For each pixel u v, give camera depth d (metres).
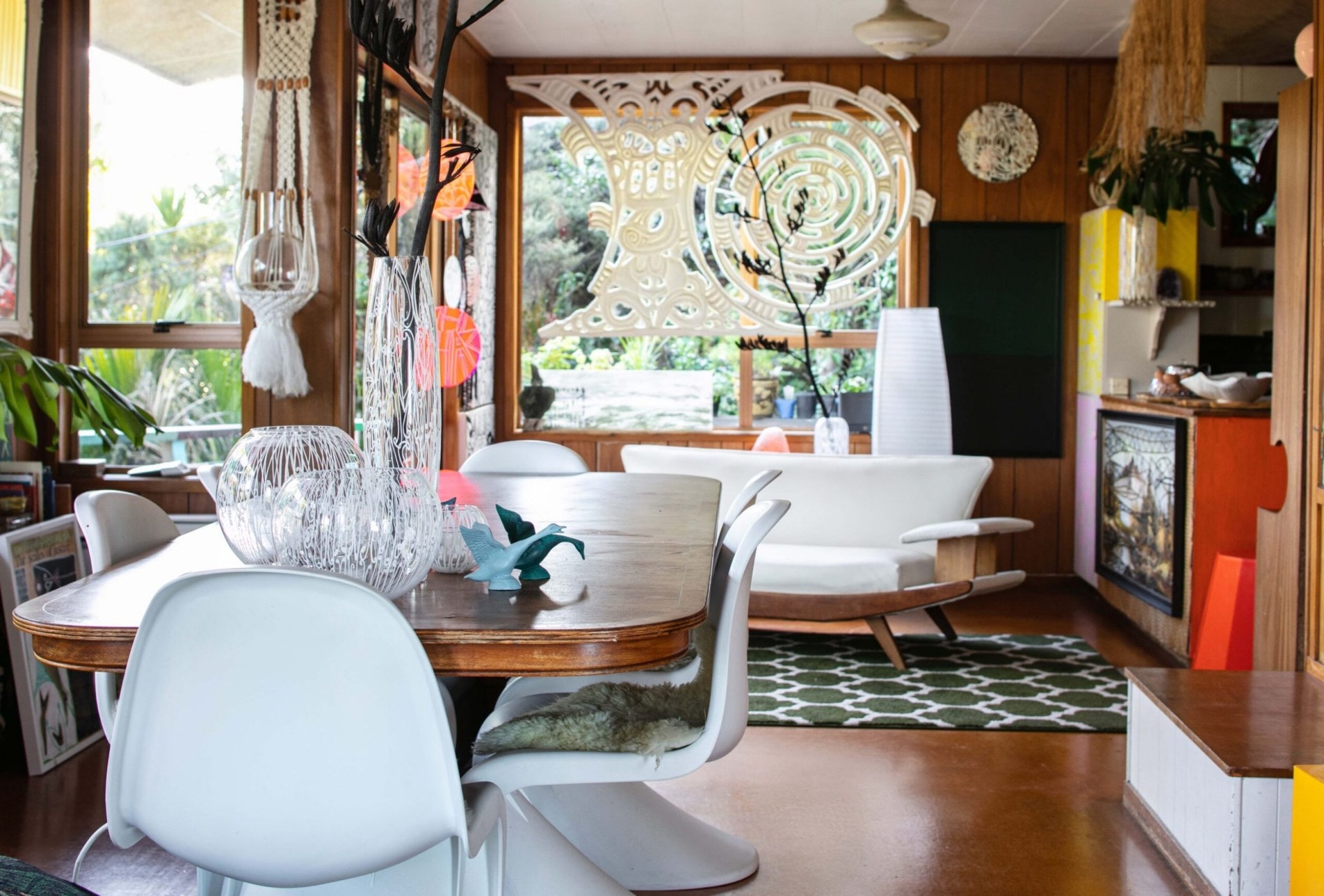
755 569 5.10
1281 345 3.95
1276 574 3.97
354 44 4.51
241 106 4.88
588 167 7.04
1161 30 5.64
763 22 6.10
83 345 4.98
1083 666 4.97
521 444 4.25
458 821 1.67
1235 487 4.89
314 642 1.61
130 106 4.94
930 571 5.18
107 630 1.79
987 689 4.62
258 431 2.20
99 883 2.85
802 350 6.96
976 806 3.43
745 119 6.82
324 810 1.66
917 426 6.43
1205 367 5.92
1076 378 6.82
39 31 4.33
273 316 4.35
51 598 1.99
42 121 4.81
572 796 2.89
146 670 1.64
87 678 3.91
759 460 5.74
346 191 4.50
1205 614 4.75
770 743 3.98
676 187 6.79
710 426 7.02
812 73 6.81
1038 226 6.77
